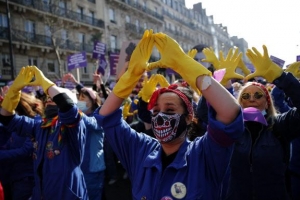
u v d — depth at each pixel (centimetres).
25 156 296
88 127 318
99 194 340
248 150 217
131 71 158
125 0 3266
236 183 221
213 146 138
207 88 125
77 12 2566
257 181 213
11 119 260
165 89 161
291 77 193
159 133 154
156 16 3962
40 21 2208
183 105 157
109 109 169
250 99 232
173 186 143
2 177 319
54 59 2334
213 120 130
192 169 145
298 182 278
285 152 214
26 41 2080
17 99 251
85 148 333
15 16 2038
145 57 150
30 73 236
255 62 199
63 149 249
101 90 558
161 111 157
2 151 289
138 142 175
